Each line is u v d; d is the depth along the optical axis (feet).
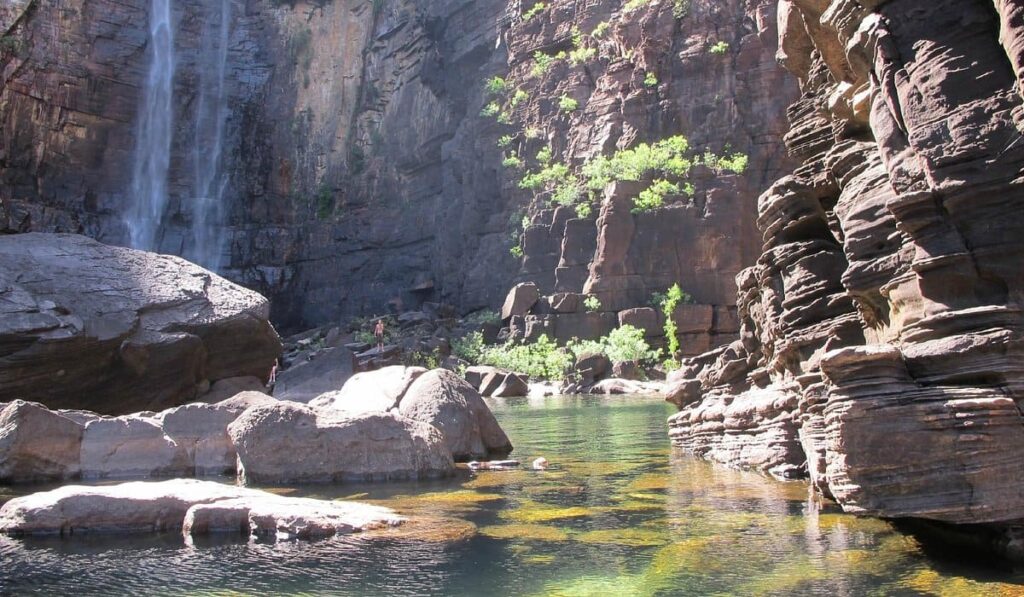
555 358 119.85
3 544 20.56
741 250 127.65
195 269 58.08
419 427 31.78
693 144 135.03
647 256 129.18
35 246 53.47
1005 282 17.66
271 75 189.47
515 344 131.95
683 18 138.82
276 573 17.70
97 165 168.86
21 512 21.67
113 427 32.60
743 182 129.08
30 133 158.81
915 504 16.53
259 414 30.55
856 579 16.03
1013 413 16.43
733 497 24.95
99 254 55.06
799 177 30.17
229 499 22.75
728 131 132.87
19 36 157.38
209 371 56.34
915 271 18.93
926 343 17.83
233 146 185.06
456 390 37.78
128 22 173.78
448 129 172.65
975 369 17.03
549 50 158.92
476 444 37.06
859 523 20.67
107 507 21.85
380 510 23.39
